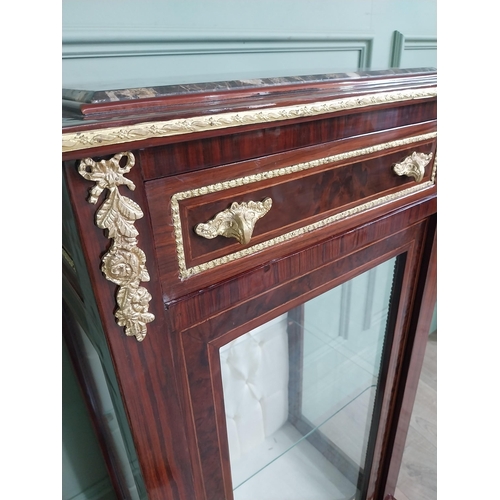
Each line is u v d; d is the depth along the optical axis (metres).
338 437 0.73
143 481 0.37
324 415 0.68
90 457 0.76
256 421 0.56
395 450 0.76
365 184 0.42
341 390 0.68
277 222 0.36
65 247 0.36
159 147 0.27
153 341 0.31
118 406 0.37
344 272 0.46
